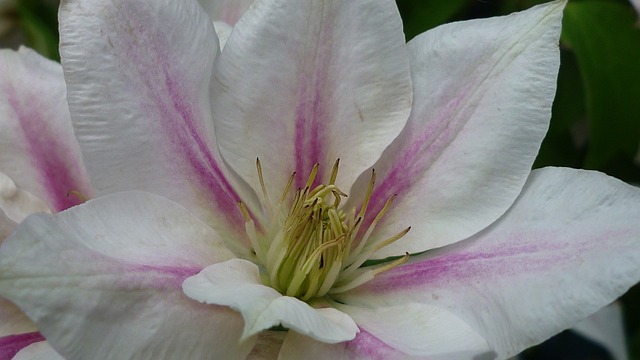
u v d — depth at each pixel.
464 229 0.23
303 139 0.23
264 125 0.23
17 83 0.25
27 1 0.34
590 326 0.29
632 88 0.29
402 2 0.31
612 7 0.30
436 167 0.23
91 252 0.20
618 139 0.30
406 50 0.23
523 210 0.22
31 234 0.19
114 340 0.20
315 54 0.23
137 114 0.22
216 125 0.23
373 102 0.23
